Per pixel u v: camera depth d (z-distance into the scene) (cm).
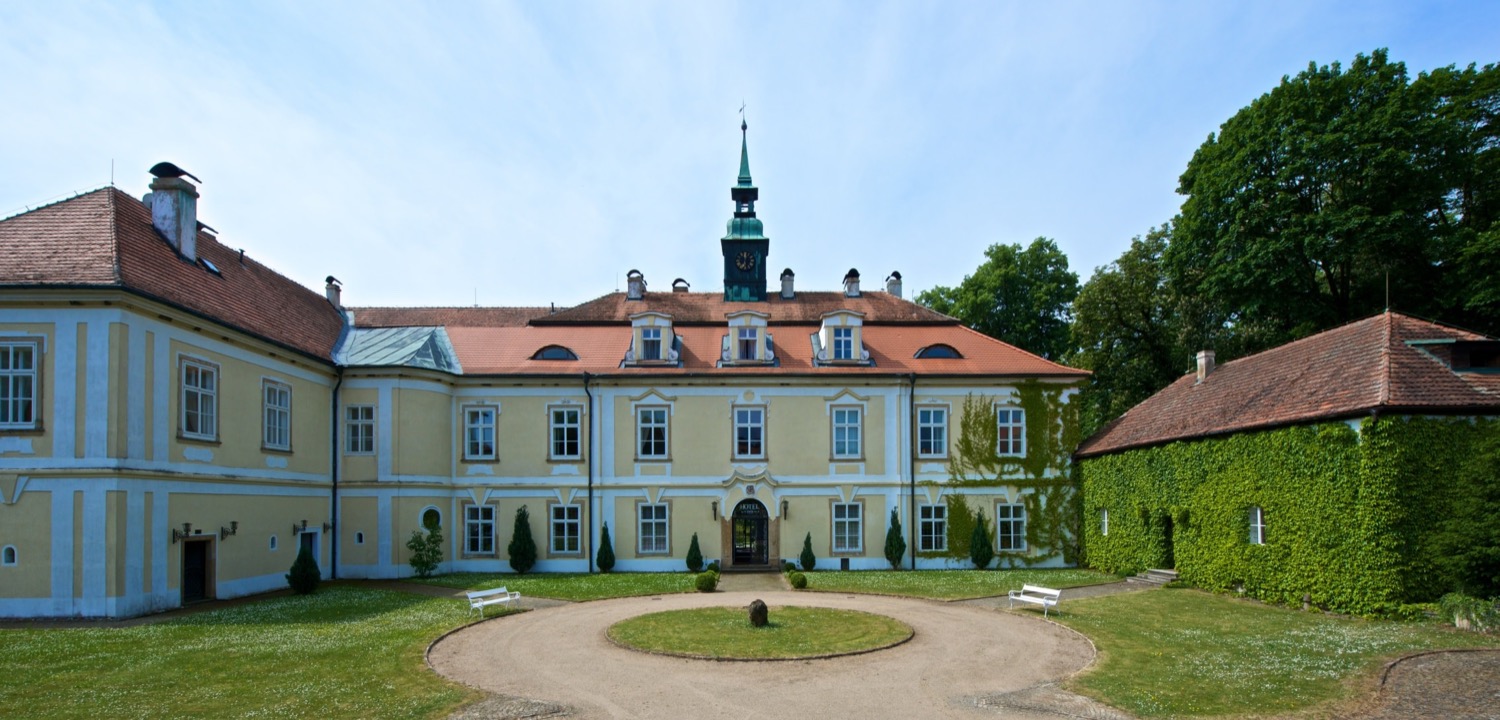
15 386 2177
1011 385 3669
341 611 2306
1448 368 2225
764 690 1471
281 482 2866
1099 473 3456
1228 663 1645
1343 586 2175
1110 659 1695
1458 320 3591
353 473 3234
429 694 1424
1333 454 2211
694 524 3566
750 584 3025
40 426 2150
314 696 1404
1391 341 2322
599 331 3916
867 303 4450
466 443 3553
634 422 3591
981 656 1739
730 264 4694
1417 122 3462
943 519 3622
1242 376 3005
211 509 2494
